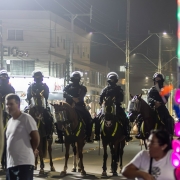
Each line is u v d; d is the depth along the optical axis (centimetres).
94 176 1394
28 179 789
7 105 798
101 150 2398
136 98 1348
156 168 588
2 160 1444
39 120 1366
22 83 3431
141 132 1383
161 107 1361
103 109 1361
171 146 605
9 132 800
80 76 1450
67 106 1343
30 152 796
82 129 1392
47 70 4412
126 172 595
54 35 4544
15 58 4378
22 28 4391
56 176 1384
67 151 1406
